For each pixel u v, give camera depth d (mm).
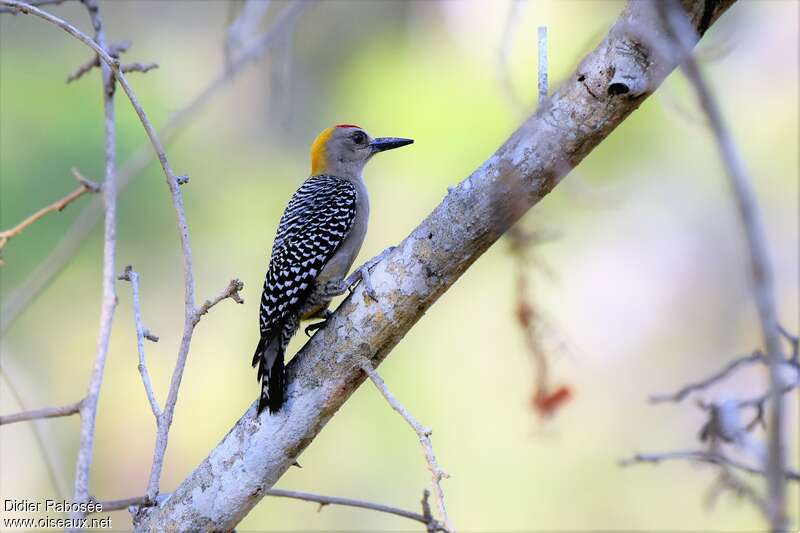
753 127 13969
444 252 6156
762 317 3480
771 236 13883
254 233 13883
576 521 12969
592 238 13766
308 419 6520
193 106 8773
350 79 14195
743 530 12586
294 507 12789
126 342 13195
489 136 13125
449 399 13391
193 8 15039
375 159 13562
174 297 13453
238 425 6648
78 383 12898
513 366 13328
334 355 6469
